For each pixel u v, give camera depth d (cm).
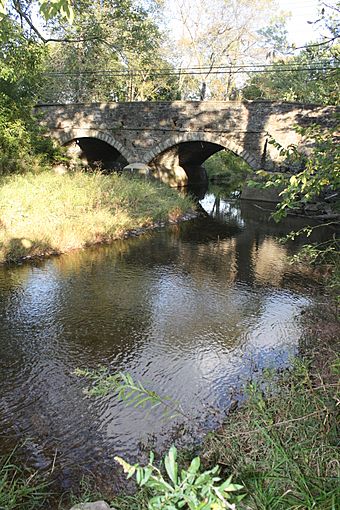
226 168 3319
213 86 3206
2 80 1689
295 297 811
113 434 409
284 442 283
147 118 2073
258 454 288
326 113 1656
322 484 226
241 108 1839
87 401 461
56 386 490
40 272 890
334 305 636
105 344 598
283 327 668
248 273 960
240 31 3019
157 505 134
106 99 3191
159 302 762
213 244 1230
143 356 568
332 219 1502
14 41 1273
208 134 1934
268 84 3072
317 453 256
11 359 547
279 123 1767
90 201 1270
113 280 870
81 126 2273
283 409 332
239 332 650
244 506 220
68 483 347
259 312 732
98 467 366
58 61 2802
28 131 1848
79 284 834
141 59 2266
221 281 898
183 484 133
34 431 413
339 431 276
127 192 1438
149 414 440
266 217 1703
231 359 564
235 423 352
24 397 468
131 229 1289
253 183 429
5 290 780
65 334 622
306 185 400
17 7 1200
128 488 337
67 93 3053
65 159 2036
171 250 1134
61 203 1201
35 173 1573
